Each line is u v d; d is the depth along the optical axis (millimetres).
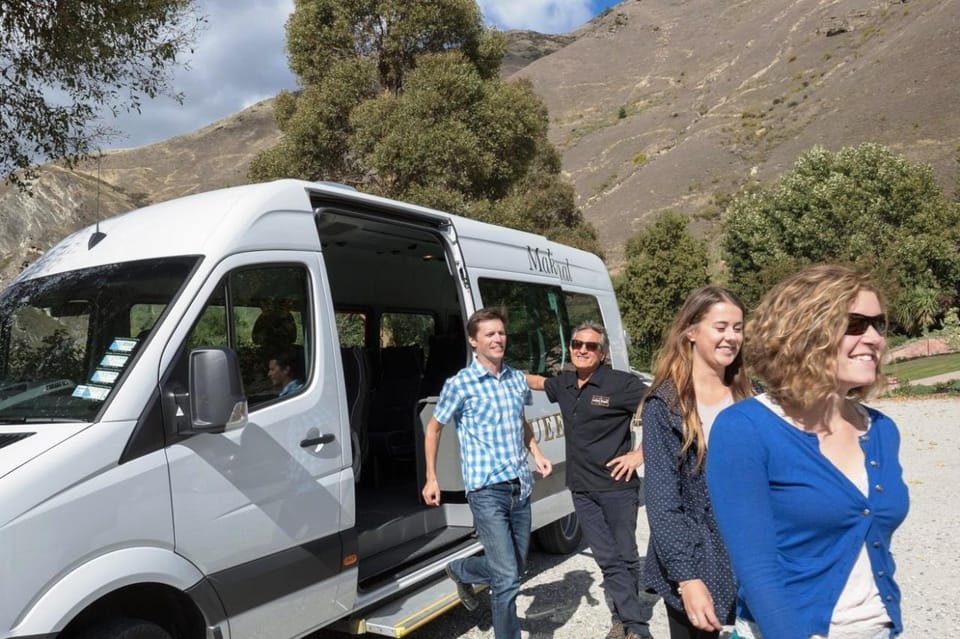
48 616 2857
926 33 115812
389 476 6707
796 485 2031
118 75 7133
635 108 168500
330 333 4324
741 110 135625
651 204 113125
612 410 4590
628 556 4520
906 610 5555
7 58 6531
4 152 6629
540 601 5723
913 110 98938
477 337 4438
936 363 31531
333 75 18156
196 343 3586
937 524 7879
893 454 2111
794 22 160125
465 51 19484
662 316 43344
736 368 3121
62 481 2998
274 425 3848
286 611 3807
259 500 3707
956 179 60906
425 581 4883
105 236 4207
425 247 6336
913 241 45000
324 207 4559
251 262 3939
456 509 5582
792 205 49375
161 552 3271
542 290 6812
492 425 4348
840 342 2008
